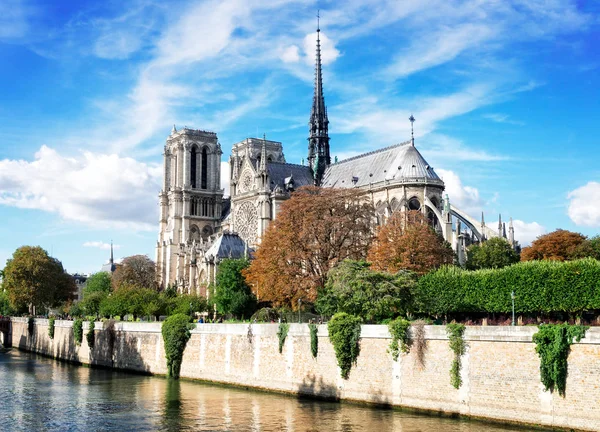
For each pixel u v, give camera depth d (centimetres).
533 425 5969
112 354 11806
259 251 12069
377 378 7275
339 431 6181
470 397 6444
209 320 12850
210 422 6750
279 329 8419
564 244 13788
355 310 8694
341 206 11775
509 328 6203
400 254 11306
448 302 8912
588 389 5656
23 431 6531
